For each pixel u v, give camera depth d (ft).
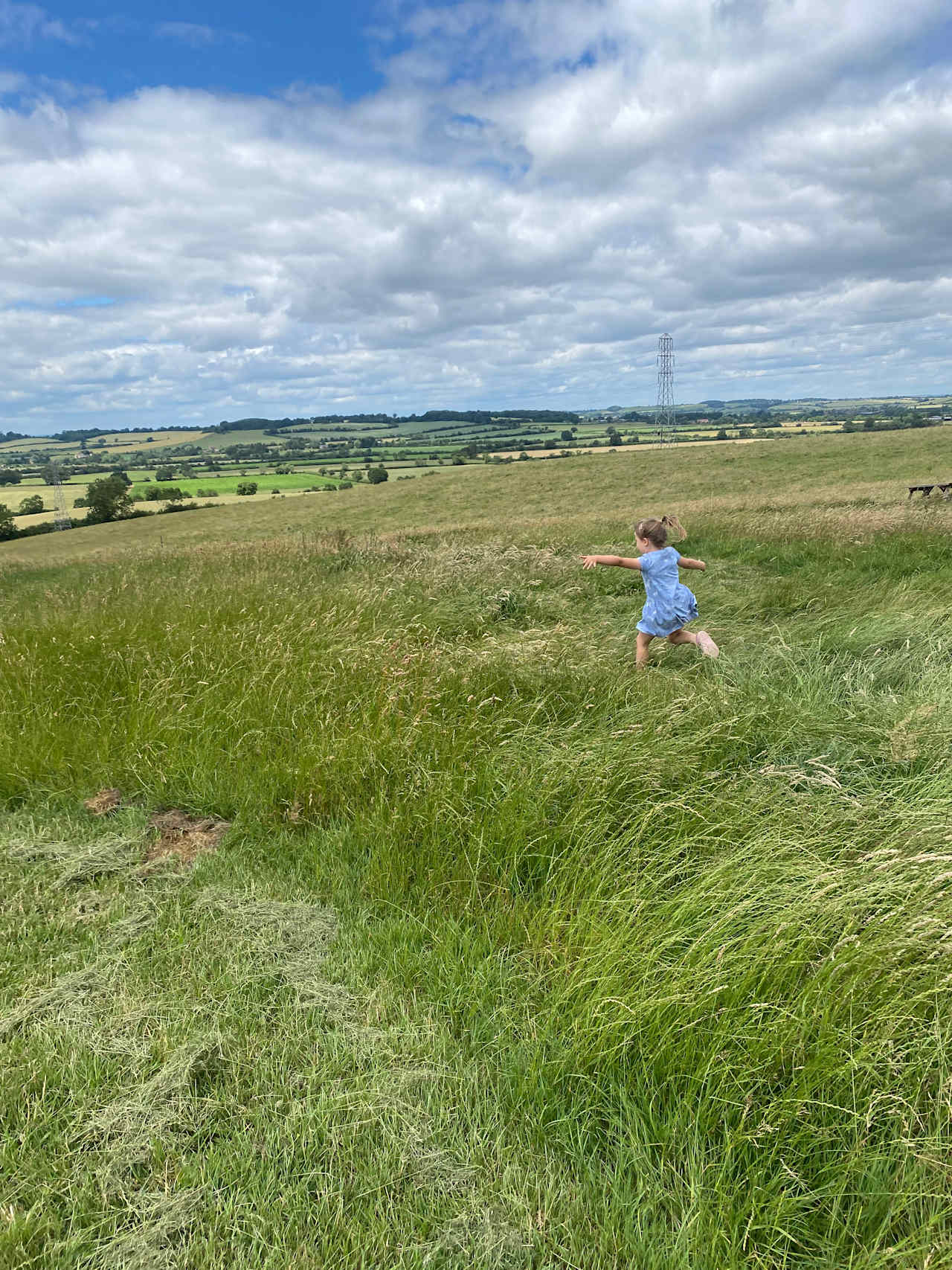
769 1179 5.65
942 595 23.12
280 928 8.90
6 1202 5.49
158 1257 5.11
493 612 24.08
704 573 30.86
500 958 8.17
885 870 7.69
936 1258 4.73
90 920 9.04
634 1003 6.84
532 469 224.74
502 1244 5.21
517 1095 6.50
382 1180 5.69
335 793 11.94
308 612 21.56
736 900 8.01
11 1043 6.97
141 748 13.46
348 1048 7.02
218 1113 6.33
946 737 11.69
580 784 10.89
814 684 15.53
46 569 55.98
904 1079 5.91
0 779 12.66
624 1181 5.72
